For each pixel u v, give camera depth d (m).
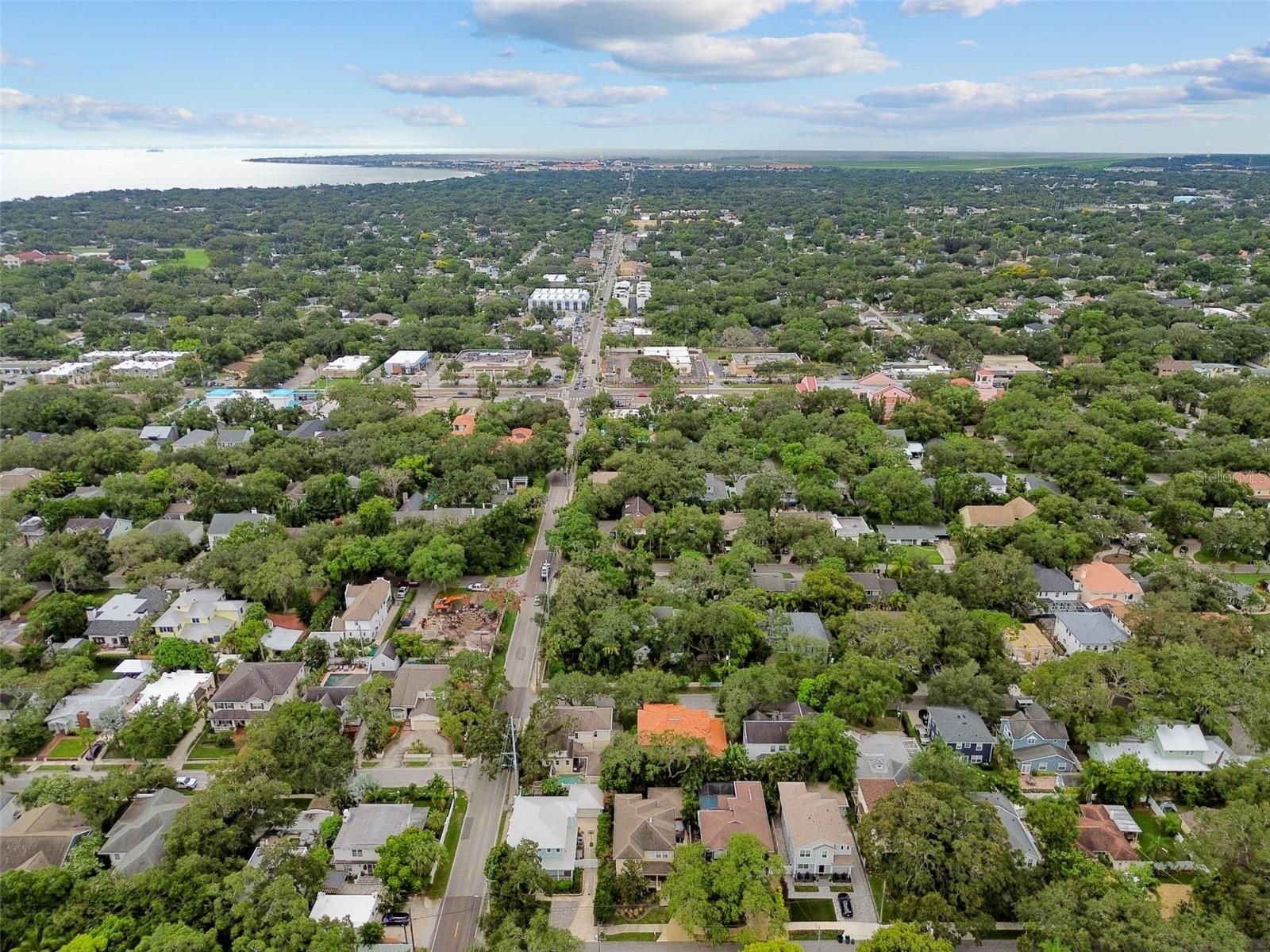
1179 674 134.00
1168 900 100.62
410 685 138.12
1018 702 138.25
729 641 146.38
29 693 134.62
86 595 172.62
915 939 89.94
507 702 141.25
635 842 105.88
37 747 130.12
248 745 120.25
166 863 100.00
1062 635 156.88
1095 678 131.12
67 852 105.62
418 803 119.31
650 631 151.00
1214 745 126.38
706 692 144.38
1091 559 186.00
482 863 109.44
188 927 91.00
